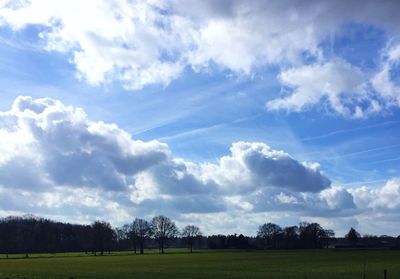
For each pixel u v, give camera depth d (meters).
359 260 97.88
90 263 100.12
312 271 67.62
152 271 71.44
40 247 191.12
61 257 142.62
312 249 183.88
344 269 71.38
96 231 175.88
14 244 183.75
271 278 56.59
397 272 63.97
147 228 187.00
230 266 82.56
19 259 128.88
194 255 143.50
